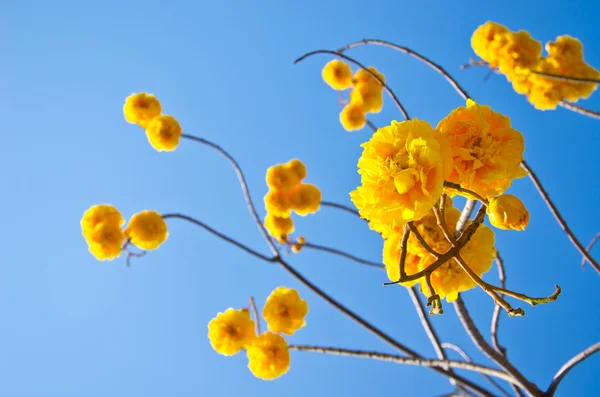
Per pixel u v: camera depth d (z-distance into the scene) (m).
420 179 1.17
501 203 1.29
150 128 2.35
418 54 2.15
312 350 2.07
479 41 2.26
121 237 2.21
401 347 2.13
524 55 2.22
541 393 1.97
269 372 2.06
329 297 2.20
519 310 1.13
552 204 2.13
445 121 1.32
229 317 2.10
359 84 2.40
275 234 2.43
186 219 2.29
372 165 1.23
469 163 1.28
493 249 1.64
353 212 2.43
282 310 2.12
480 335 1.97
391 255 1.61
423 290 1.61
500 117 1.36
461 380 2.08
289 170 2.34
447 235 1.27
